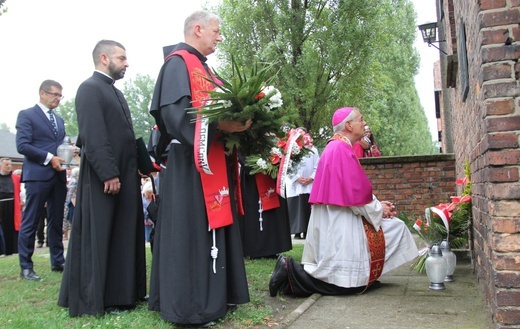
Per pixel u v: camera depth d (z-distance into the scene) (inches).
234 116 138.3
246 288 149.8
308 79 463.8
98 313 151.3
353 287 181.5
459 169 291.1
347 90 484.4
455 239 219.6
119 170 161.9
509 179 124.6
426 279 207.2
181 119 140.8
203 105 140.9
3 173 336.5
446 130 509.4
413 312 156.5
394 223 197.5
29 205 216.1
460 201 211.2
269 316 155.3
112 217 158.4
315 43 474.0
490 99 126.9
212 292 142.2
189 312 139.0
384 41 514.9
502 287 124.5
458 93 250.1
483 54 127.9
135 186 165.6
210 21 155.6
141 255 167.9
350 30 465.4
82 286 153.7
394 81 1075.9
